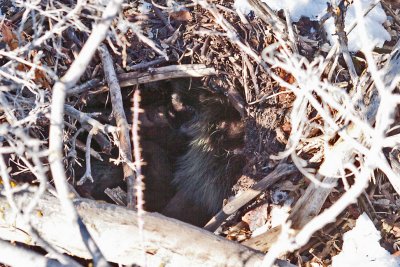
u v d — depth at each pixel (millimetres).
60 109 3273
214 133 6512
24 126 5078
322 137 5402
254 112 6070
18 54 4617
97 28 3166
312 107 5562
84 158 6172
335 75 5758
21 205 4387
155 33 6336
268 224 5504
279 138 5859
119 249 4449
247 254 4426
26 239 4512
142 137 6543
